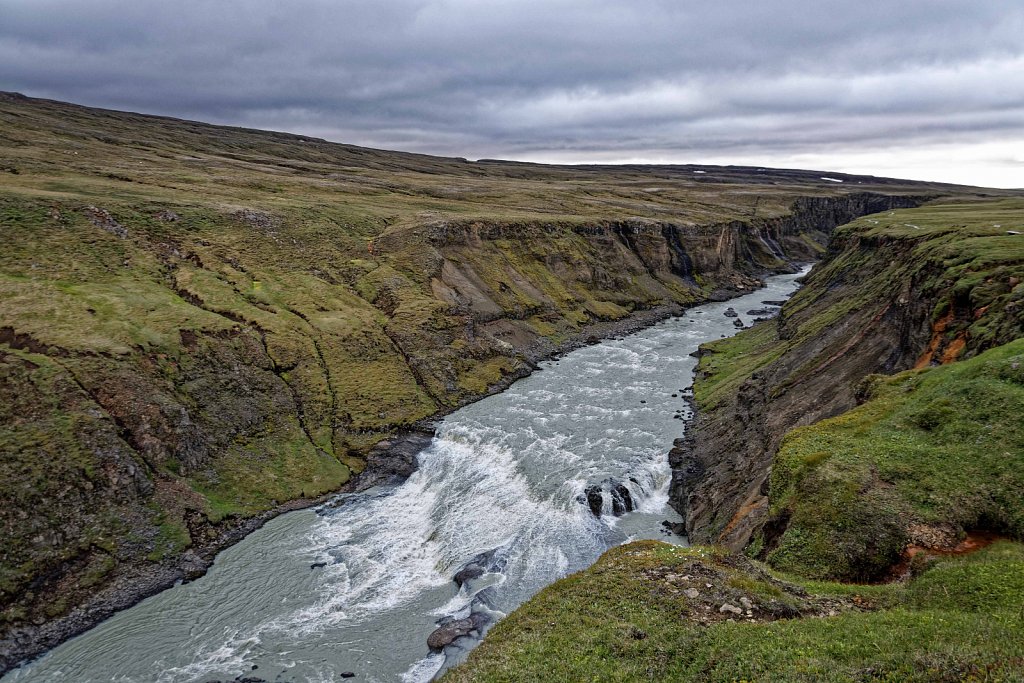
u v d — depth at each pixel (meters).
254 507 50.47
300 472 55.72
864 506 28.44
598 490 50.09
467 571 41.38
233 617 38.59
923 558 25.06
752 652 18.70
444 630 35.66
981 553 24.11
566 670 19.84
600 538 44.62
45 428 45.84
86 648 35.94
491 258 116.38
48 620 37.31
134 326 60.41
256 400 61.59
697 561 26.91
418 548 45.69
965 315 45.12
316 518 50.16
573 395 77.00
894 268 70.69
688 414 69.38
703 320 126.25
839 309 73.44
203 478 51.06
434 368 77.44
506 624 24.73
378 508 51.53
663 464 56.38
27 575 38.50
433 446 62.56
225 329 66.62
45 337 53.91
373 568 43.41
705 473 51.75
